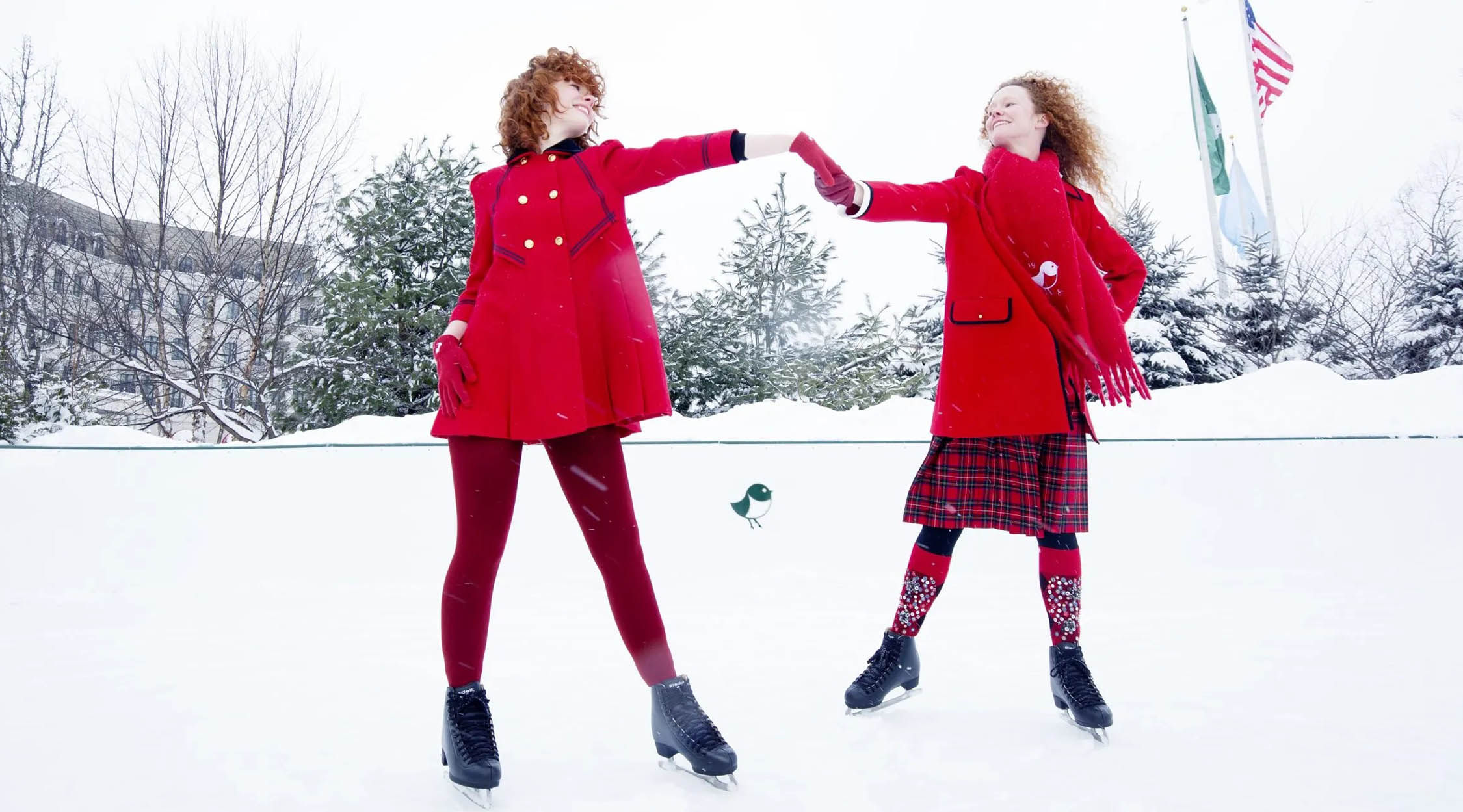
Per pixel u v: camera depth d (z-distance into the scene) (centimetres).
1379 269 1366
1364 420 452
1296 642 258
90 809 142
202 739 178
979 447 203
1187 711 194
